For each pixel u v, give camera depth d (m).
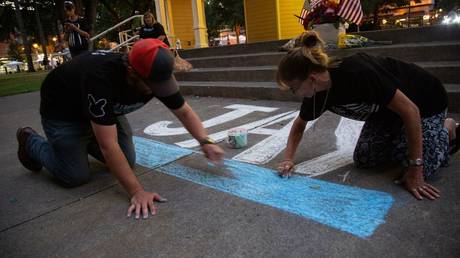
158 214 2.13
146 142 3.63
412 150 1.99
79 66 2.16
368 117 2.21
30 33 30.59
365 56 2.03
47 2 26.36
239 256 1.68
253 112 4.51
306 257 1.63
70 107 2.31
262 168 2.69
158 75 1.84
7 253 1.88
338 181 2.34
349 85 1.91
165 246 1.81
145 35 7.84
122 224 2.06
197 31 9.88
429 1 36.66
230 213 2.07
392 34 5.50
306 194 2.21
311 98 2.12
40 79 13.13
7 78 15.41
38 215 2.27
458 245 1.61
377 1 20.27
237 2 26.62
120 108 2.16
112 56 2.08
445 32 5.04
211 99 5.74
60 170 2.54
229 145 3.24
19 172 3.10
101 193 2.50
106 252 1.81
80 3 19.67
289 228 1.87
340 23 5.86
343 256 1.61
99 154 2.78
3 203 2.48
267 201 2.17
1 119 5.71
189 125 2.26
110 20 31.98
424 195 2.03
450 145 2.37
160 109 5.33
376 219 1.87
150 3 25.89
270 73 5.65
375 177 2.34
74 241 1.94
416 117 1.90
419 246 1.63
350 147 2.92
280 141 3.25
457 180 2.18
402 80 2.02
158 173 2.77
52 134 2.40
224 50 7.48
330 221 1.89
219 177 2.60
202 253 1.73
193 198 2.30
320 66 1.85
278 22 11.17
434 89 2.10
